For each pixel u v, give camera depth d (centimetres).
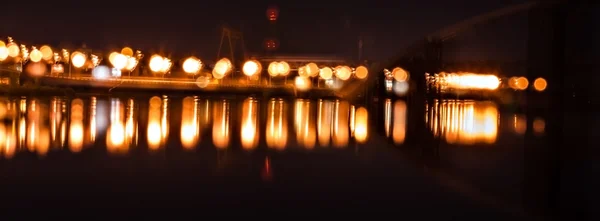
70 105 1484
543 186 525
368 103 1956
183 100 1850
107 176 526
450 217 391
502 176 582
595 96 1210
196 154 686
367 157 687
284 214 388
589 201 467
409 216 390
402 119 1387
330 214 387
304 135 962
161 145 770
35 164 591
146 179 514
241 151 723
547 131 1120
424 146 828
